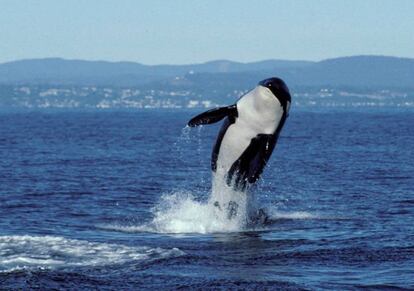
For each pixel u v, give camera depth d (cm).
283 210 9456
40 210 9225
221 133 8419
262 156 8262
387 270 5825
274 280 5544
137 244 7012
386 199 10300
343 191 11381
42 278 5522
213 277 5641
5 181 12488
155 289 5316
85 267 5881
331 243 7006
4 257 6131
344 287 5341
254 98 8181
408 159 17200
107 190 11369
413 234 7406
